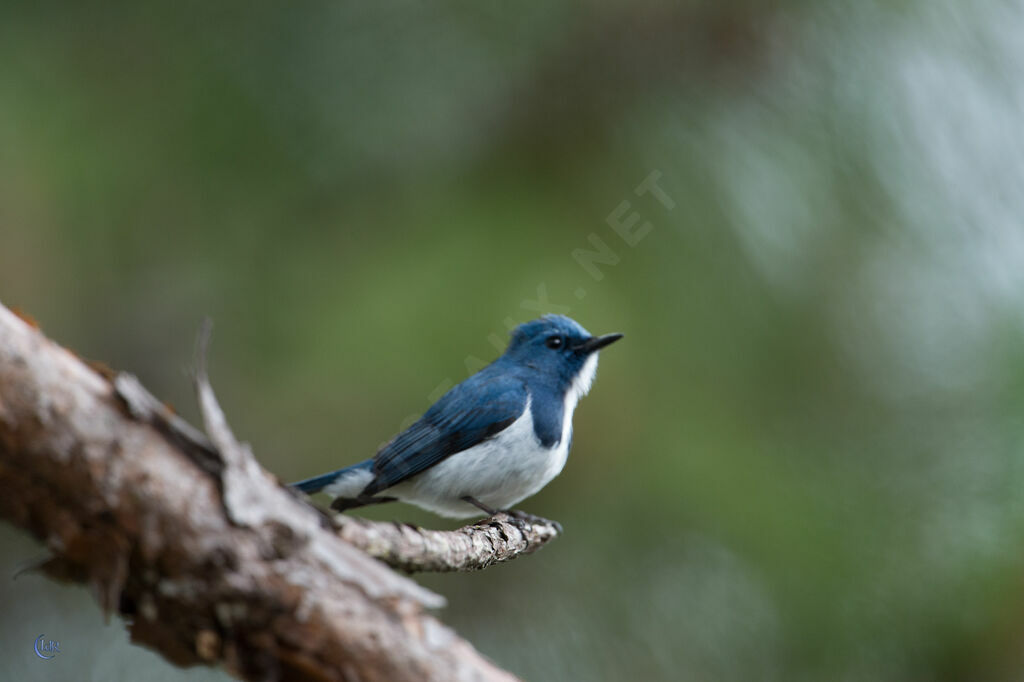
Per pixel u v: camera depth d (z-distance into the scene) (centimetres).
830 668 1015
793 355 1032
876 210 1026
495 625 1127
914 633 997
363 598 488
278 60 1073
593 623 1084
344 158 1080
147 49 1064
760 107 1058
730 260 1030
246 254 1083
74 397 461
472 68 1076
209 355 1073
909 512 1010
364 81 1079
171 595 470
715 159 1048
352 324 1014
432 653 497
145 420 468
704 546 1041
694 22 1055
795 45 1057
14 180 1023
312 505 516
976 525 1009
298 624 477
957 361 1051
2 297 1064
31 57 1045
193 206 1077
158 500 462
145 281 1113
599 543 1069
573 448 1045
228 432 480
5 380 451
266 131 1072
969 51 1012
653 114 1062
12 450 455
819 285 1041
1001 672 992
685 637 1065
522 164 1075
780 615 1017
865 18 1028
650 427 1016
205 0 1070
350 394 1025
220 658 481
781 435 1029
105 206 1053
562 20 1059
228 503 470
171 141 1061
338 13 1072
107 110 1052
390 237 1058
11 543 1223
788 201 1041
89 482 459
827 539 992
